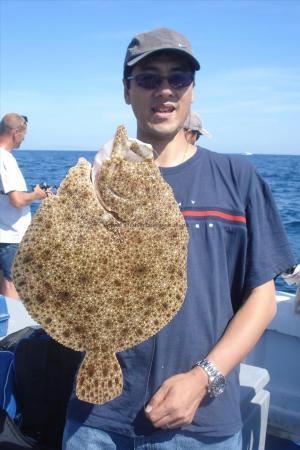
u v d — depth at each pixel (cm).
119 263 182
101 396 182
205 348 202
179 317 200
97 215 180
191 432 199
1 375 277
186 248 193
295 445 358
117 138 183
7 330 343
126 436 204
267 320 204
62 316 182
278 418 371
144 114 207
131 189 182
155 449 202
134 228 183
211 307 204
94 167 183
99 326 184
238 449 210
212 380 189
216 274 204
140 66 203
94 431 208
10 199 543
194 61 203
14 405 278
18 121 562
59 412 268
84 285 180
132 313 186
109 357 185
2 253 555
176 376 191
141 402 201
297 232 1127
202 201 206
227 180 210
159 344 200
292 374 380
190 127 377
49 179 2106
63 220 179
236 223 206
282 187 2250
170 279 190
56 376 269
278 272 208
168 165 212
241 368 313
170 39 198
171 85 202
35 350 274
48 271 179
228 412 204
